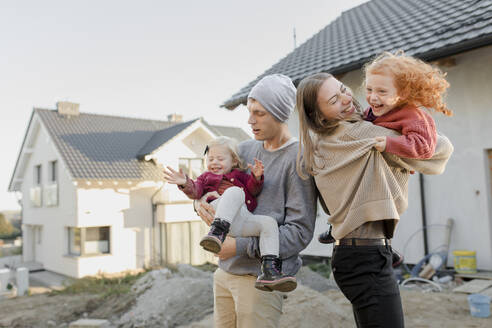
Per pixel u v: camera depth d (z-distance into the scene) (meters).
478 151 6.78
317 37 12.16
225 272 2.11
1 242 33.72
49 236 18.84
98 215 16.50
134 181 16.73
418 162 1.65
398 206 1.67
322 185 1.79
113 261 16.64
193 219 18.22
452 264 7.10
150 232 17.61
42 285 15.40
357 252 1.68
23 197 22.78
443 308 5.28
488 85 6.61
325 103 1.75
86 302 7.66
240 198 1.87
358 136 1.68
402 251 7.74
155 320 5.77
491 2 6.51
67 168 16.02
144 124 22.02
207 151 2.20
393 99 1.60
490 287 6.07
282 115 1.99
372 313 1.63
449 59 6.86
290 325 4.20
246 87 9.86
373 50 7.35
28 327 6.61
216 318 2.23
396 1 11.50
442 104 1.64
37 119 19.56
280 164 2.01
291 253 1.87
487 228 6.72
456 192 7.09
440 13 7.72
